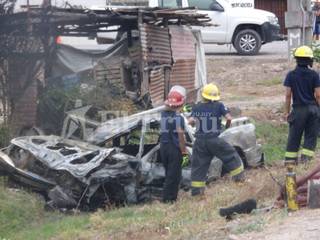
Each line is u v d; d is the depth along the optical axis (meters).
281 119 22.78
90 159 15.66
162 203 14.77
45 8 20.47
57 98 20.17
